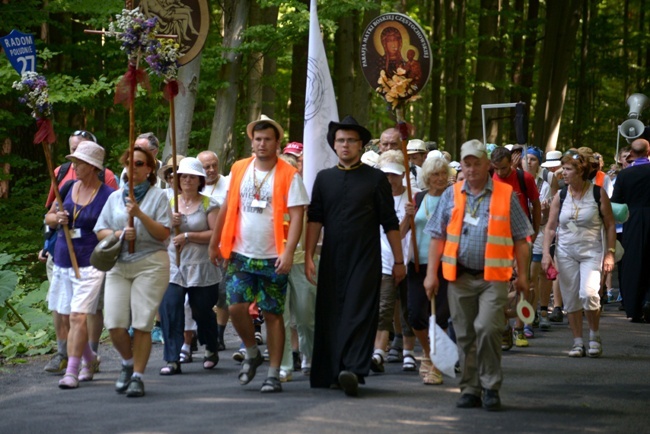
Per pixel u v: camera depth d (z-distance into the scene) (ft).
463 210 35.29
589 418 33.88
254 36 88.07
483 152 35.04
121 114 95.35
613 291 82.17
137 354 38.37
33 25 83.66
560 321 65.26
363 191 38.65
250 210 38.37
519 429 31.71
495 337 34.76
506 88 140.97
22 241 82.84
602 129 193.36
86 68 94.53
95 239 41.27
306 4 88.94
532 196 51.52
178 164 47.75
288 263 37.70
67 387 40.34
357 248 38.42
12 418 33.99
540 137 150.20
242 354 48.16
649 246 64.95
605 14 178.29
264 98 114.93
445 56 141.08
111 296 38.47
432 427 31.63
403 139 41.34
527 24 153.99
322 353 39.19
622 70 172.55
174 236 44.27
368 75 42.96
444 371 36.01
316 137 44.80
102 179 46.34
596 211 49.60
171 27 47.24
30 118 86.99
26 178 88.53
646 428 32.48
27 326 56.44
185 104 79.25
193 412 34.14
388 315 44.80
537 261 61.21
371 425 31.71
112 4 81.00
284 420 32.40
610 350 52.13
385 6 118.93
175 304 44.24
